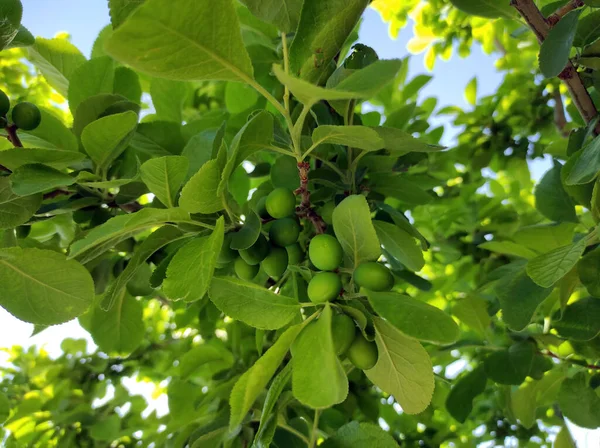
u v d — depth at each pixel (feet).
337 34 0.85
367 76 0.64
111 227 0.82
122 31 0.59
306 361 0.70
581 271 1.04
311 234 1.20
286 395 1.29
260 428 0.76
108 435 2.06
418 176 1.60
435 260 2.35
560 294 1.18
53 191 1.11
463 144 2.22
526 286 1.13
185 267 0.80
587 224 1.62
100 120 0.98
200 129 1.32
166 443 1.69
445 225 2.13
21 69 2.34
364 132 0.77
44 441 2.18
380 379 0.86
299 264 1.13
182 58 0.66
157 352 2.56
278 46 1.49
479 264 2.03
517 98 2.23
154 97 1.41
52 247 1.31
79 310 1.00
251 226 0.91
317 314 0.79
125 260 1.47
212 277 0.79
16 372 2.66
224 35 0.66
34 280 0.97
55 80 1.43
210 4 0.62
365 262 0.85
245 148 0.88
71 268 0.97
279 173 1.25
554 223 1.30
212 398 1.51
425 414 2.00
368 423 0.94
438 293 2.04
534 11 1.07
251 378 0.69
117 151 1.10
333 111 1.20
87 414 2.18
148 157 1.30
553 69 0.99
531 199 2.60
